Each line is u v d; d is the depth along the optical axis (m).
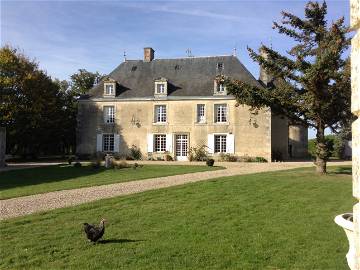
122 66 38.56
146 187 14.95
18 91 35.84
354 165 2.25
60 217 9.80
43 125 36.91
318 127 18.72
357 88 2.21
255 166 26.23
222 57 36.59
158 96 35.19
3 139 27.66
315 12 18.14
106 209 10.79
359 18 2.17
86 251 7.11
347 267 5.95
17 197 13.00
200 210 10.56
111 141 36.28
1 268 6.30
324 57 16.17
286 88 18.19
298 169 22.17
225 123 33.81
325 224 8.73
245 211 10.37
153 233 8.34
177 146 34.94
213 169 23.16
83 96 36.97
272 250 7.00
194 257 6.72
